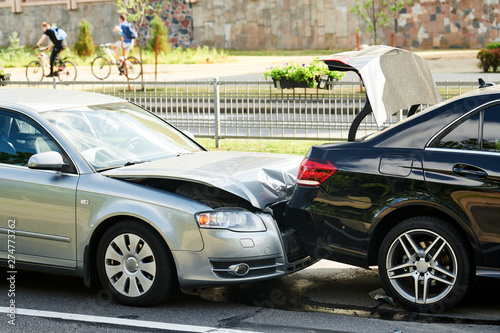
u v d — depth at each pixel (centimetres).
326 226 632
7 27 4688
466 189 575
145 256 630
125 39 2723
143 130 767
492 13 3531
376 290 676
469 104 598
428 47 3634
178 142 788
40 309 643
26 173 676
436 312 597
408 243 607
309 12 3806
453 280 586
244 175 671
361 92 1441
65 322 606
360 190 618
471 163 579
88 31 3891
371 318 596
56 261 666
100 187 647
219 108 1526
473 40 3575
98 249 651
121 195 638
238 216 623
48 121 696
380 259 616
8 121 707
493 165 572
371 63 707
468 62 2866
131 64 2748
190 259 613
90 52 3884
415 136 608
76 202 650
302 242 648
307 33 3828
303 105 1444
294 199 649
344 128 1416
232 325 588
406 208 611
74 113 730
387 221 622
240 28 3984
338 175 627
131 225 631
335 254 633
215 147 1519
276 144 1523
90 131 716
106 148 704
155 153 739
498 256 570
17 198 673
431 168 591
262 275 624
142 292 635
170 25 4122
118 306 646
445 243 586
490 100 590
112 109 775
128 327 590
